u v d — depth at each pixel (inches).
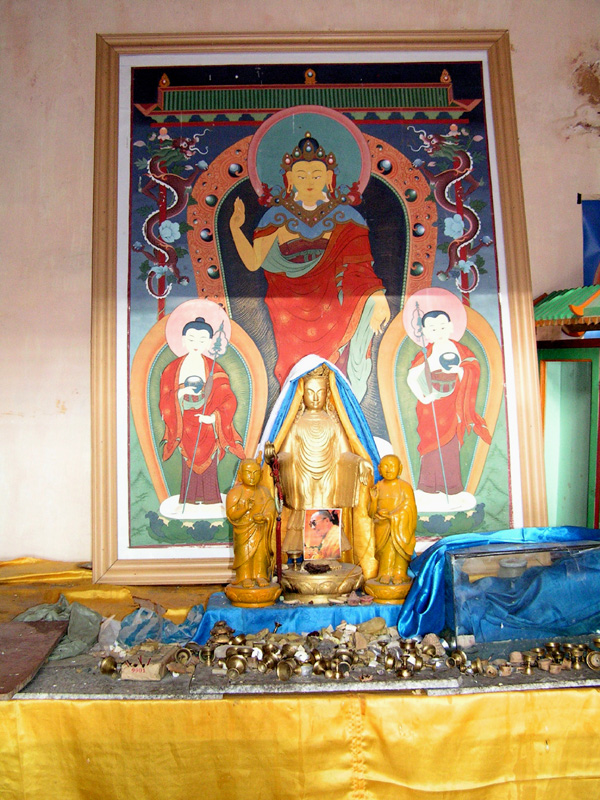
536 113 146.1
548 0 146.3
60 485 141.6
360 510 113.6
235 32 140.5
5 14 143.3
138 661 94.0
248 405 137.4
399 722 86.2
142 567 132.7
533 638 99.7
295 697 86.7
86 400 141.9
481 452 137.5
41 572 133.7
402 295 139.5
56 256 142.3
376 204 140.8
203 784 86.3
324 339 138.5
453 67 142.9
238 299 138.6
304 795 85.7
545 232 145.9
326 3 143.0
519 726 87.0
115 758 86.0
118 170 139.4
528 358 138.2
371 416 137.9
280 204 140.2
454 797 86.0
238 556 108.8
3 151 142.3
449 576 99.9
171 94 141.0
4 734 85.6
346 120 141.3
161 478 135.5
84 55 143.3
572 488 131.4
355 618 105.3
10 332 141.9
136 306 137.6
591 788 87.1
